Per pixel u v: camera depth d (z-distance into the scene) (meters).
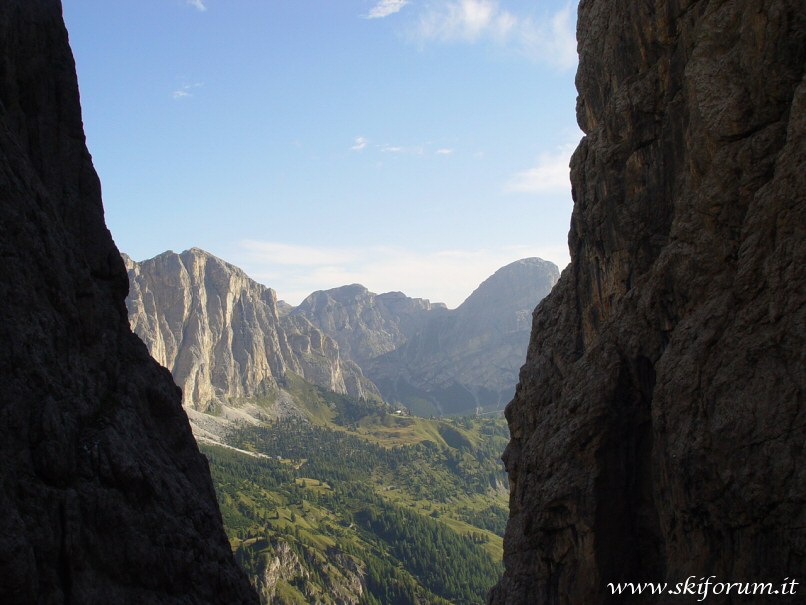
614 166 49.59
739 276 34.72
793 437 30.33
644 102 47.16
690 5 43.75
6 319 28.84
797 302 31.47
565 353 57.06
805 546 29.28
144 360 39.78
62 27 39.31
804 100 32.97
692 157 39.53
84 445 30.45
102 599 27.92
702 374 35.28
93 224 38.75
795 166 32.81
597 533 43.62
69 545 27.20
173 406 40.00
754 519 31.61
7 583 23.70
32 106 36.88
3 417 26.98
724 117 37.22
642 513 43.78
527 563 50.91
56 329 31.52
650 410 43.53
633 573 43.59
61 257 33.59
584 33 56.69
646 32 47.06
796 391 30.66
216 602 34.62
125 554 29.89
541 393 58.34
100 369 35.06
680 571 35.75
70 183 38.00
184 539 33.59
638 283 45.31
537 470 48.25
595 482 43.88
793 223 32.41
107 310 37.78
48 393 29.55
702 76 38.81
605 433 44.22
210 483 40.94
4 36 35.34
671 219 45.94
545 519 46.12
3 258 29.69
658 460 38.56
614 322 46.03
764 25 35.84
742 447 32.16
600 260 51.75
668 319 40.94
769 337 32.19
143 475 32.59
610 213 49.69
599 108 54.56
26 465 27.33
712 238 37.72
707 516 34.34
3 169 31.50
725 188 37.09
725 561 33.62
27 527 25.81
